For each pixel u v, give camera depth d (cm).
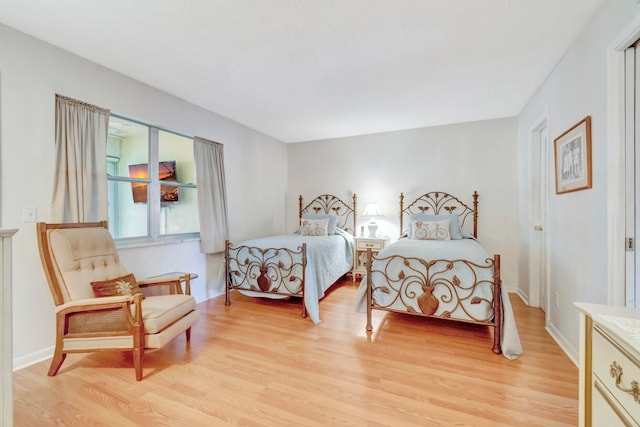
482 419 149
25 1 173
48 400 166
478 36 209
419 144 446
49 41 217
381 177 471
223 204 381
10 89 200
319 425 146
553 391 172
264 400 166
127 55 237
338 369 199
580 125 200
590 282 190
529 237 334
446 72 265
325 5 177
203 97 325
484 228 407
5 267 99
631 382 75
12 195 201
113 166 284
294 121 412
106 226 244
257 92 311
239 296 379
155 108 299
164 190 327
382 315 304
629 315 90
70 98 230
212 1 174
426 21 192
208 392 174
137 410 158
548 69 259
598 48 179
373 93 314
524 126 356
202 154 351
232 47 225
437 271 242
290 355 219
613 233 164
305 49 228
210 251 354
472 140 414
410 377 188
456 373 193
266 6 178
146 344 191
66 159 228
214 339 248
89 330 188
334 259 386
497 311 219
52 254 194
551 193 261
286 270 317
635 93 159
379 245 430
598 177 180
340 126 436
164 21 193
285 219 537
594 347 94
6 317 99
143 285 237
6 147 199
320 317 300
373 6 177
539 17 187
